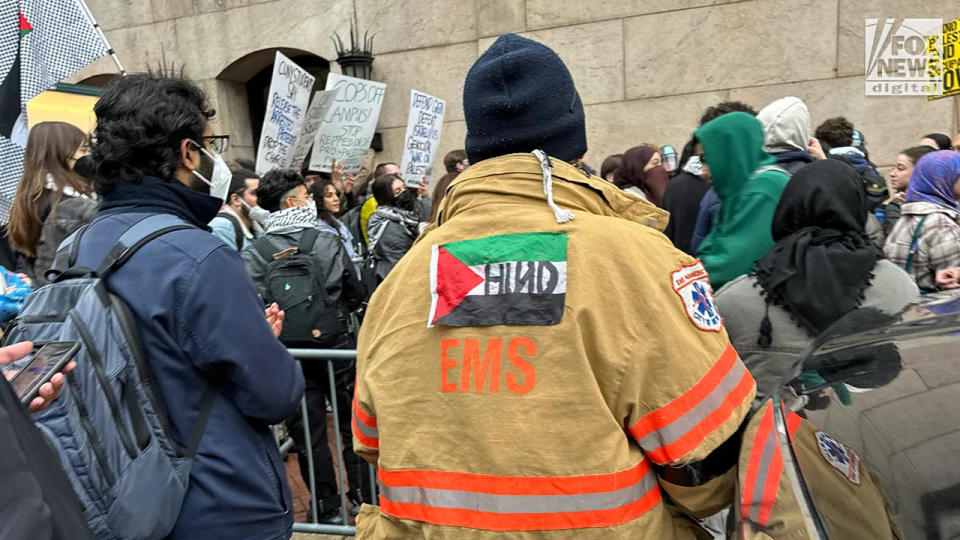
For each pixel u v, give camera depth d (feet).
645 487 3.76
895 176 15.53
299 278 11.35
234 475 5.38
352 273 12.00
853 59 19.81
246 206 15.07
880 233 11.34
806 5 19.98
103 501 4.77
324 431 11.97
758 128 8.54
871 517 4.25
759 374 7.29
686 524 4.21
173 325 5.17
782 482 4.44
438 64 24.11
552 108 4.31
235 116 27.94
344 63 24.47
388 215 15.71
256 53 26.32
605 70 22.09
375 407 4.17
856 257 7.06
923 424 4.61
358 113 21.11
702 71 21.18
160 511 4.98
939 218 10.84
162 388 5.20
